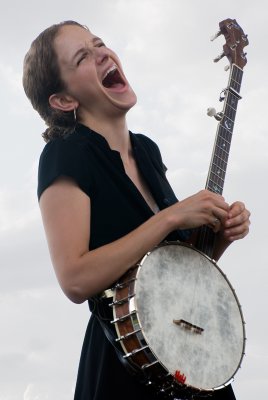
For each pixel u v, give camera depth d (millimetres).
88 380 3191
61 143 3334
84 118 3543
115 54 3623
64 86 3561
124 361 3066
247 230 3361
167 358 3055
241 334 3346
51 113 3607
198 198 3186
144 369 3039
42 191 3238
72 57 3549
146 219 3320
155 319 3082
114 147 3490
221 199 3229
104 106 3510
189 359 3121
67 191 3205
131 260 3088
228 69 3848
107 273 3066
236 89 3760
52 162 3275
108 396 3086
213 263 3361
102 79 3551
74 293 3098
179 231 3426
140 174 3506
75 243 3131
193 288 3248
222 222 3291
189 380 3090
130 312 3039
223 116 3645
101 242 3242
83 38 3596
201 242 3379
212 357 3199
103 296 3158
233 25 3891
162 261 3197
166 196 3486
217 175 3525
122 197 3311
